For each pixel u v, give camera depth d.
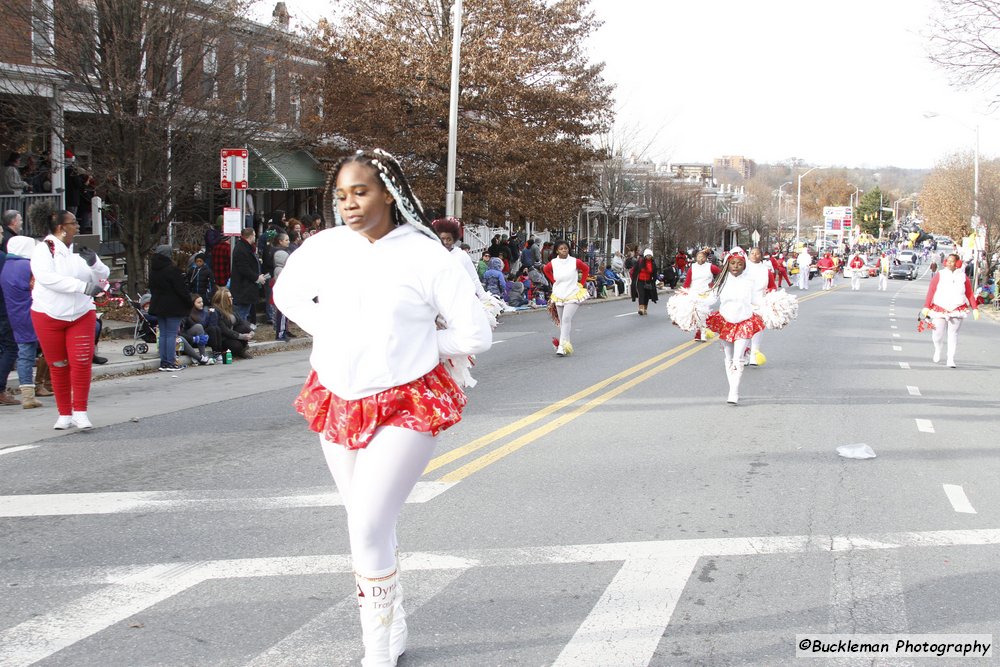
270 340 16.31
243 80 18.09
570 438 8.86
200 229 23.05
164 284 12.98
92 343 8.70
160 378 12.51
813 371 14.35
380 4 27.25
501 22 26.91
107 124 16.64
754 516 6.40
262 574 5.05
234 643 4.18
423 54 26.09
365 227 3.54
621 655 4.15
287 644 4.18
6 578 4.92
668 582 5.07
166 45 16.58
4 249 11.13
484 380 12.61
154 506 6.29
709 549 5.66
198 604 4.62
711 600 4.84
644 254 25.36
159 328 13.19
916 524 6.30
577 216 38.53
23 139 18.48
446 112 26.14
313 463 7.59
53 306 8.40
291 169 24.89
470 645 4.22
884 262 51.97
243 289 15.52
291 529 5.84
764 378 13.38
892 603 4.85
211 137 17.42
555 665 4.04
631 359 15.18
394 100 25.97
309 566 5.18
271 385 11.95
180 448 8.09
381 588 3.74
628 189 43.66
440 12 27.23
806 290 48.31
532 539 5.78
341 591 4.83
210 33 17.12
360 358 3.55
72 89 16.98
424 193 26.22
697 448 8.55
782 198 127.19
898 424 10.04
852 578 5.21
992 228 44.75
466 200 27.28
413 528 5.96
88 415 9.55
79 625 4.34
